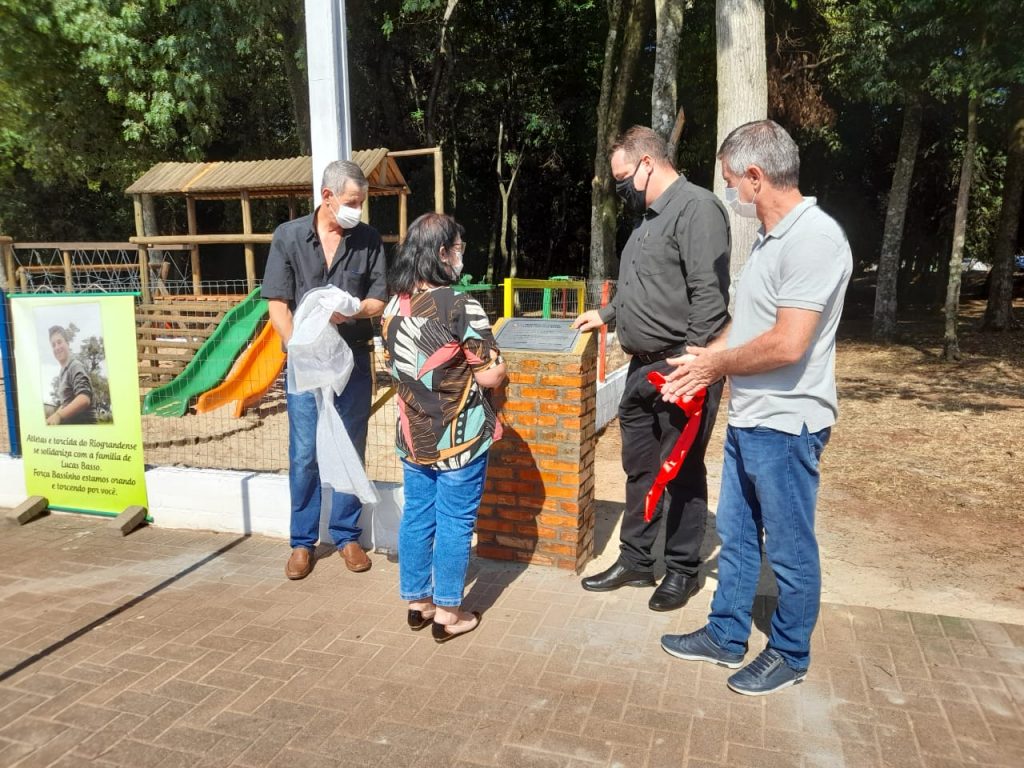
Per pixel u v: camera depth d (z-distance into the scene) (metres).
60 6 14.14
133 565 4.17
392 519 4.25
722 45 9.50
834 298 2.62
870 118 21.39
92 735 2.67
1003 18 12.23
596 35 22.30
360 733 2.66
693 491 3.52
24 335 4.92
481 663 3.12
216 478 4.64
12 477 5.14
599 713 2.76
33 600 3.74
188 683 2.99
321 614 3.57
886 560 4.23
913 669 3.03
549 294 7.27
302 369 3.45
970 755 2.51
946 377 11.34
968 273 33.81
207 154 22.67
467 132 25.80
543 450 3.90
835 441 7.30
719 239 3.21
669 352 3.40
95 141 17.28
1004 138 19.70
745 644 3.08
